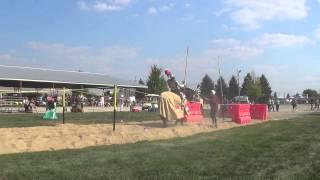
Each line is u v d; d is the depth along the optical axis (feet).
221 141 52.47
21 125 76.48
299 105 262.67
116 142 53.78
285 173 33.30
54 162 37.22
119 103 183.11
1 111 137.80
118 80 249.55
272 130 67.36
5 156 40.83
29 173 32.63
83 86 230.07
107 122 87.92
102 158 39.22
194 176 32.14
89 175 32.35
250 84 312.09
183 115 78.18
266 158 39.63
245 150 44.47
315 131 64.59
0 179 30.89
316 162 37.52
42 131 63.98
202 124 82.58
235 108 90.99
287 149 45.09
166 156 40.50
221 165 36.29
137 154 41.55
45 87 219.20
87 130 66.59
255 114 104.83
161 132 64.69
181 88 80.94
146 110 167.43
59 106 167.73
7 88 207.51
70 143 51.31
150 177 31.86
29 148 47.62
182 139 55.98
